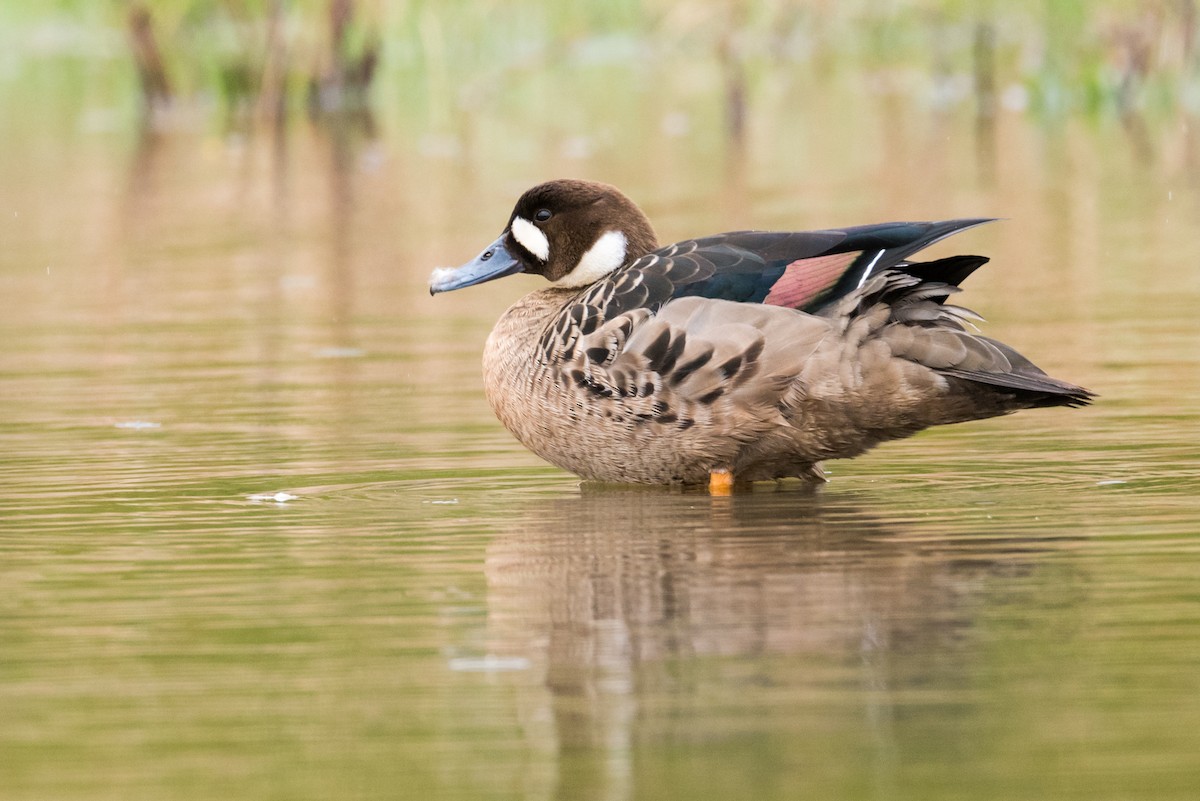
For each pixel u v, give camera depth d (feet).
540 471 39.93
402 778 21.36
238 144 105.40
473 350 54.95
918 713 22.90
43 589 29.96
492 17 127.34
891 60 128.47
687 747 21.99
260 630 27.35
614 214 42.16
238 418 45.98
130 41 119.75
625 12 138.41
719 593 28.73
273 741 22.67
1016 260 67.00
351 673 25.14
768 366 36.22
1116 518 33.27
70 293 66.80
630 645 26.03
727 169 90.22
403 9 119.55
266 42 121.49
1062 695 23.41
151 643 26.76
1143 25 104.88
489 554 31.96
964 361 35.50
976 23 112.47
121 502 36.81
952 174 86.02
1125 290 60.70
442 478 39.14
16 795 21.16
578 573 30.27
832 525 33.63
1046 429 42.42
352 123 112.47
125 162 99.60
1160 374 47.88
